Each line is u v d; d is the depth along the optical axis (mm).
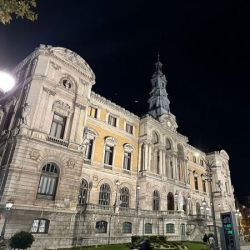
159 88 58938
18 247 18328
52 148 26562
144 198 37500
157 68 64000
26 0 11008
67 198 26250
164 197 41188
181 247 25641
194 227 38375
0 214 21094
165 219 35188
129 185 38375
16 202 22203
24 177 23438
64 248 22969
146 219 33562
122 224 30047
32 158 24531
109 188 35469
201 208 53469
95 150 35250
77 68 32375
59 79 30094
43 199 24500
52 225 24125
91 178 33375
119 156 38594
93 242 25922
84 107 31672
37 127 26047
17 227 21719
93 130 35625
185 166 50594
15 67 34594
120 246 25266
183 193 46688
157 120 49438
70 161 27797
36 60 29500
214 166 63031
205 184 60312
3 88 6750
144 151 41344
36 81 27797
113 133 38938
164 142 46531
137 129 43781
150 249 16062
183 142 52750
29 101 26531
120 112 41344
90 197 32312
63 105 29578
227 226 17031
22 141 24281
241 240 46562
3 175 23297
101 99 38594
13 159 23297
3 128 29641
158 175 41719
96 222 27250
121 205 36031
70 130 29188
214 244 19781
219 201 58000
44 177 25328
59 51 30922
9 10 10664
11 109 30016
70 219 25781
